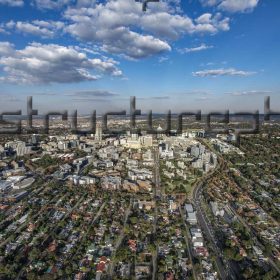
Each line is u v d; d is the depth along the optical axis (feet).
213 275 605.31
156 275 601.62
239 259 653.71
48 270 611.88
